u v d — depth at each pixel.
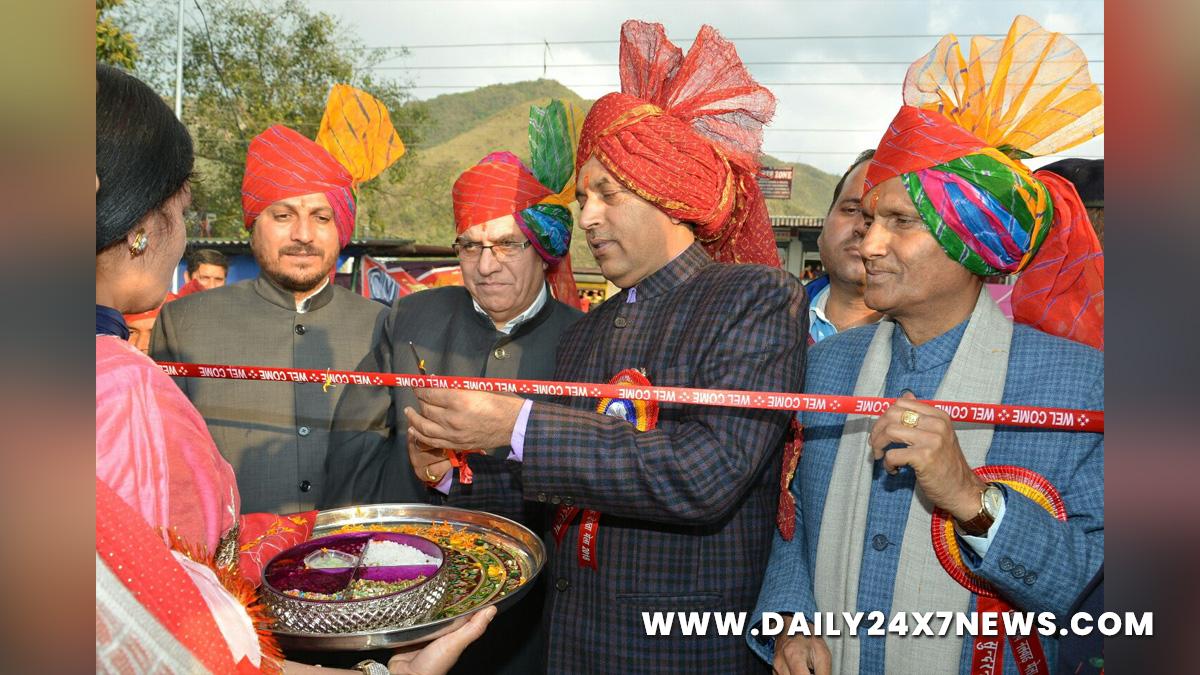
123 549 0.99
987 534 1.38
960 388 1.54
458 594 1.51
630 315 1.83
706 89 1.89
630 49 1.92
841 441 1.70
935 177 1.49
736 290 1.68
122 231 1.16
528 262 2.46
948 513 1.44
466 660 2.20
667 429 1.68
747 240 2.09
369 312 2.91
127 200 1.15
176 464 1.15
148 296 1.27
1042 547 1.36
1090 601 1.37
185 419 1.20
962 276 1.56
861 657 1.56
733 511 1.71
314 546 1.57
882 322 1.80
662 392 1.54
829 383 1.79
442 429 1.59
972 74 1.80
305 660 1.89
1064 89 1.73
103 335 1.16
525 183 2.43
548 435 1.53
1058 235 1.70
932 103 1.88
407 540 1.59
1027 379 1.53
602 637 1.67
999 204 1.47
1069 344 1.55
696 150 1.75
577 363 1.92
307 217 2.70
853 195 2.66
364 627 1.32
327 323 2.80
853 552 1.60
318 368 2.73
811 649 1.60
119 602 0.98
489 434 1.57
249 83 28.28
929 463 1.32
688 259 1.82
